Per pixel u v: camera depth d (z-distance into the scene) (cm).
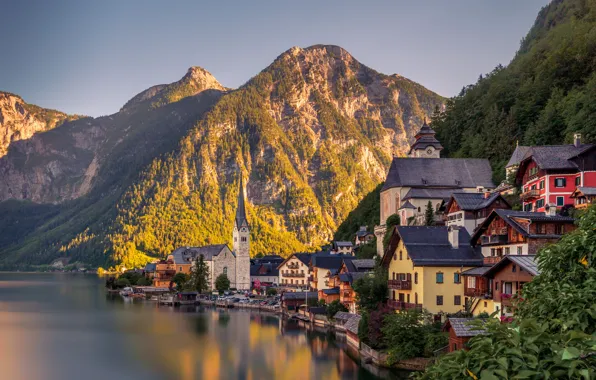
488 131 19562
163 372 10181
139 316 18275
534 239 8681
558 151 11738
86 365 10762
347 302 14888
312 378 9325
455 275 9900
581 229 3416
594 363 2095
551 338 2141
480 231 10100
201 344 12700
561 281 3225
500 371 2059
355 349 11562
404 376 8819
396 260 11106
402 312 9594
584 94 16812
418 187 16012
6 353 11831
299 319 16875
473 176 16400
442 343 8819
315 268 19975
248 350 11925
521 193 13075
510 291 7931
